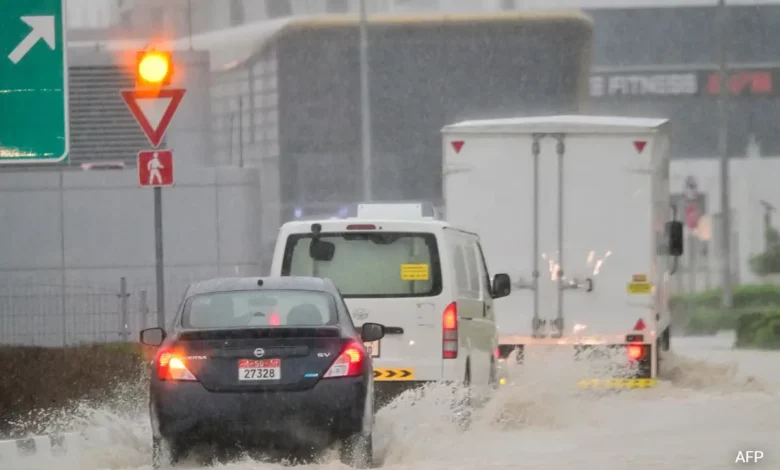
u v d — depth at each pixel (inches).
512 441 2176.4
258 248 5428.2
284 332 1844.2
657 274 3056.1
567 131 3051.2
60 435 2228.1
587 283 3053.6
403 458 1967.3
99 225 5334.6
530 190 3065.9
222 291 1988.2
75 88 6953.7
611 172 3043.8
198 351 1834.4
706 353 4909.0
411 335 2347.4
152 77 2807.6
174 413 1820.9
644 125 3034.0
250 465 1836.9
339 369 1840.6
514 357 3073.3
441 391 2336.4
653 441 2116.1
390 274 2374.5
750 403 2780.5
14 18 2265.0
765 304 7504.9
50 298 4586.6
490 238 3078.2
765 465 1795.0
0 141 2263.8
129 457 2070.6
